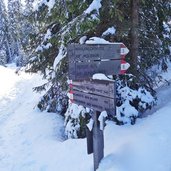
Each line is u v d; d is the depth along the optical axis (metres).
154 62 3.56
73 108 3.26
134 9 2.96
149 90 3.29
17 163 3.04
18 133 4.02
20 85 9.02
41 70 4.05
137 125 2.83
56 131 3.83
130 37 3.13
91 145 2.27
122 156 2.23
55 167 2.66
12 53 23.08
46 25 3.76
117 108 2.98
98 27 3.08
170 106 3.03
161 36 3.54
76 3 2.75
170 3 3.42
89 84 2.14
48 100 4.70
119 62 2.15
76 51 2.19
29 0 3.61
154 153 2.13
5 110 5.87
